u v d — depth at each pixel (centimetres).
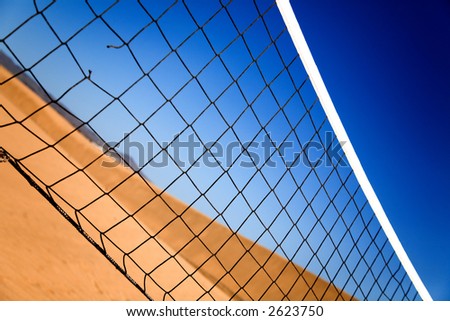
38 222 259
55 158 484
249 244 684
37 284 187
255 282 561
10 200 258
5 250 196
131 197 673
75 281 222
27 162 408
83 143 770
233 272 572
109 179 695
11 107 711
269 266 625
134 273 327
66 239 269
